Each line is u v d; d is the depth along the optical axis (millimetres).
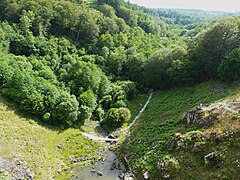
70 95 67062
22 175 43625
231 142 40469
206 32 75250
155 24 158875
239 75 63312
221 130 43469
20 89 60844
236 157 38375
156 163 46531
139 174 46906
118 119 65750
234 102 49719
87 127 65188
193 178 40000
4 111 56906
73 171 49469
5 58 67688
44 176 45812
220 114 47406
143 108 74000
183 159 43594
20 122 56250
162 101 72500
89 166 51406
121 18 129500
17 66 67375
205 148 42500
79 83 75250
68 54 87500
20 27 86375
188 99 66312
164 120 60875
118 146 58156
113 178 47531
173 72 75125
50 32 97188
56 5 102500
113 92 77750
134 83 85875
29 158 47688
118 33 117312
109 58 95188
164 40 131875
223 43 70188
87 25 101312
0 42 75688
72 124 63594
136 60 90312
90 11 114188
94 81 75875
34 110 60156
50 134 57719
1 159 44000
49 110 61688
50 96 62594
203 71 74375
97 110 70625
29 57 77250
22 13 92188
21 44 80812
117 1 147500
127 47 110000
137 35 123062
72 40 99375
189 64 73875
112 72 92875
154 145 52094
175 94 73250
